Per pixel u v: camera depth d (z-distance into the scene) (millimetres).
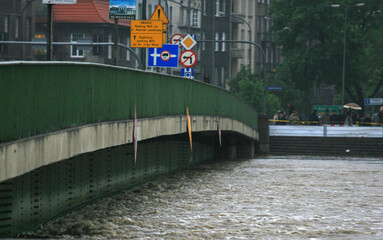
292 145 100188
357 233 28547
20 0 131375
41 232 27578
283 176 55594
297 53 143625
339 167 68125
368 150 99125
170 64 55500
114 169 38875
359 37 141000
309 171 61656
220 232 28438
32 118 25062
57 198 30422
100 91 32594
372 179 53812
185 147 59406
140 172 44469
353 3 143000
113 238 26938
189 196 40375
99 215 31984
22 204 26750
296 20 142000
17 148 23531
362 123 107625
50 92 26703
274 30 147500
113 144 34469
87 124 30859
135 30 53188
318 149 99875
